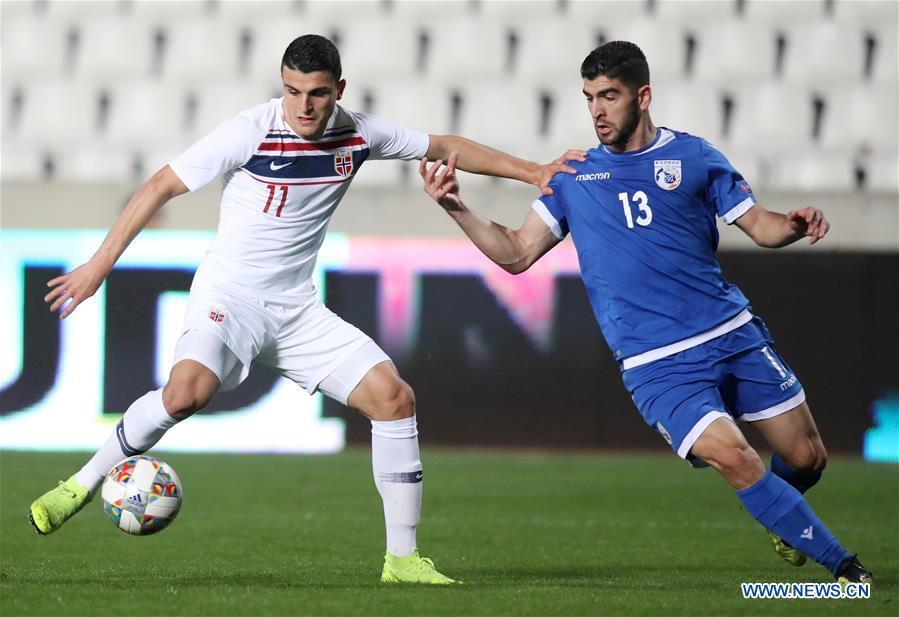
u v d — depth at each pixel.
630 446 48.94
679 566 21.88
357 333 19.36
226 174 19.09
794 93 58.31
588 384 48.94
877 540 26.56
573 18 60.00
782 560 22.89
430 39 60.56
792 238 17.80
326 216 19.33
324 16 61.22
